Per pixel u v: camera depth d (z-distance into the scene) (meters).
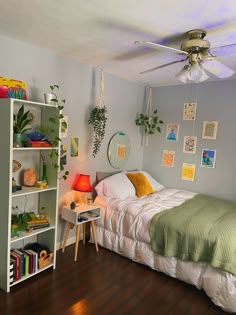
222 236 2.21
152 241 2.58
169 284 2.43
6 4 1.68
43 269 2.48
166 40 2.18
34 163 2.59
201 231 2.31
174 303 2.17
